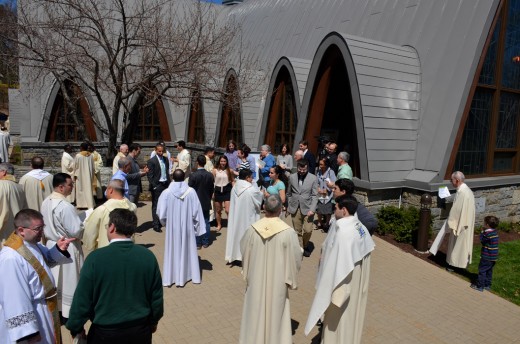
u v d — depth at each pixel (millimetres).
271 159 10969
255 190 7250
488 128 11086
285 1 18844
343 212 4332
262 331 4438
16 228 3438
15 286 3201
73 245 5098
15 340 3150
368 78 10047
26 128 16766
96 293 3121
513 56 11297
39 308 3441
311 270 7379
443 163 9695
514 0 10961
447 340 5305
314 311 4203
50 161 16938
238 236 7277
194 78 12156
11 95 21344
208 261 7734
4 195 6145
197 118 18703
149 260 3309
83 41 12953
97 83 11984
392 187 9844
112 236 3303
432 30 11078
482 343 5285
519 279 7645
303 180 7883
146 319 3275
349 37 10398
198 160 8336
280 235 4383
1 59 12953
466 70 9844
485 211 10992
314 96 11609
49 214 4887
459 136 9906
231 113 15875
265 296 4434
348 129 13602
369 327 5523
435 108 10188
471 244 7410
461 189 7422
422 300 6402
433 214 9555
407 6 12250
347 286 4164
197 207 6645
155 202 9359
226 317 5598
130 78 13625
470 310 6160
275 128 14062
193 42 13336
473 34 9961
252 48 18328
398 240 9031
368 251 4387
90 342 3150
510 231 11016
